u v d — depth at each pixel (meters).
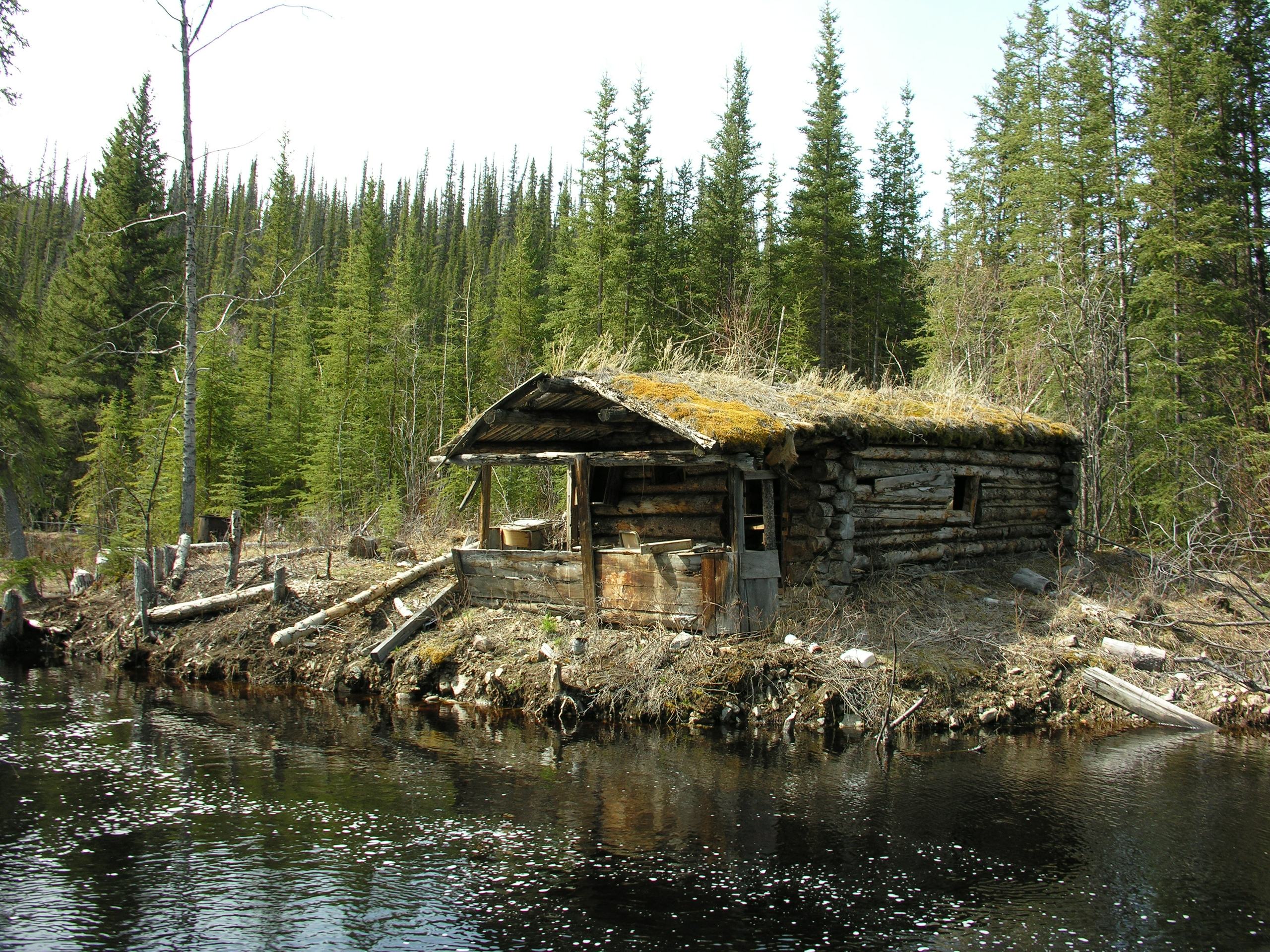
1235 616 12.28
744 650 10.16
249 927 5.40
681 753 8.80
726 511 11.88
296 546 17.80
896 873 6.20
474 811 7.32
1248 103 26.53
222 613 13.41
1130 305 25.23
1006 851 6.57
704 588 10.47
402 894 5.84
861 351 39.31
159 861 6.34
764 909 5.67
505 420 11.96
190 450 17.66
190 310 18.19
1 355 17.59
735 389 11.77
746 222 39.41
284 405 33.50
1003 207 35.19
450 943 5.24
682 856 6.44
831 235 35.03
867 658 9.95
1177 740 9.31
